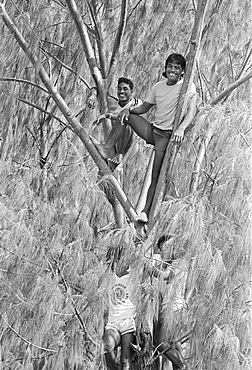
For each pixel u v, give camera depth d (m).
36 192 7.64
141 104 6.96
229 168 6.75
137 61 8.73
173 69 6.50
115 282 6.68
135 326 6.68
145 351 6.63
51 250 6.89
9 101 8.07
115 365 6.81
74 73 8.42
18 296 6.81
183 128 6.43
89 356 6.91
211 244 6.67
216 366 6.53
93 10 8.20
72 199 7.18
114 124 7.02
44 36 8.41
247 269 6.74
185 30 8.73
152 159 7.51
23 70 8.06
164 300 6.49
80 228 7.08
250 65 8.91
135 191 8.68
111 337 6.60
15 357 6.99
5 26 7.55
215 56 8.73
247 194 6.84
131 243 6.43
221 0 8.31
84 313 6.72
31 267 6.84
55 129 9.55
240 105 7.01
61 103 7.15
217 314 6.59
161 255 6.71
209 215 6.79
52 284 6.64
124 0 7.50
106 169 7.00
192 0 8.50
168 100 6.52
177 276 6.48
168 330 6.71
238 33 8.48
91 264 6.95
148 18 8.69
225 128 6.69
